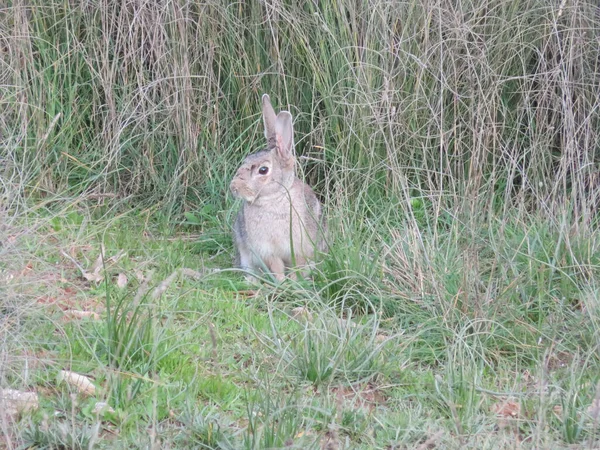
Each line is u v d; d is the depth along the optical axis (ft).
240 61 43.68
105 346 26.81
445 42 41.78
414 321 32.42
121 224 40.04
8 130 40.01
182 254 38.01
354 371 28.19
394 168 38.09
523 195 38.99
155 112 42.50
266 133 38.78
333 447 23.24
